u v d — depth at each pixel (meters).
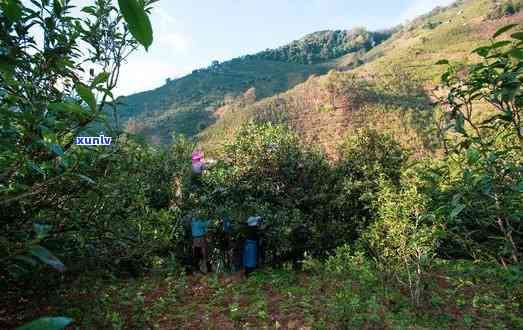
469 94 2.37
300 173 9.03
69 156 2.22
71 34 2.14
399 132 59.41
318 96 91.31
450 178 2.81
